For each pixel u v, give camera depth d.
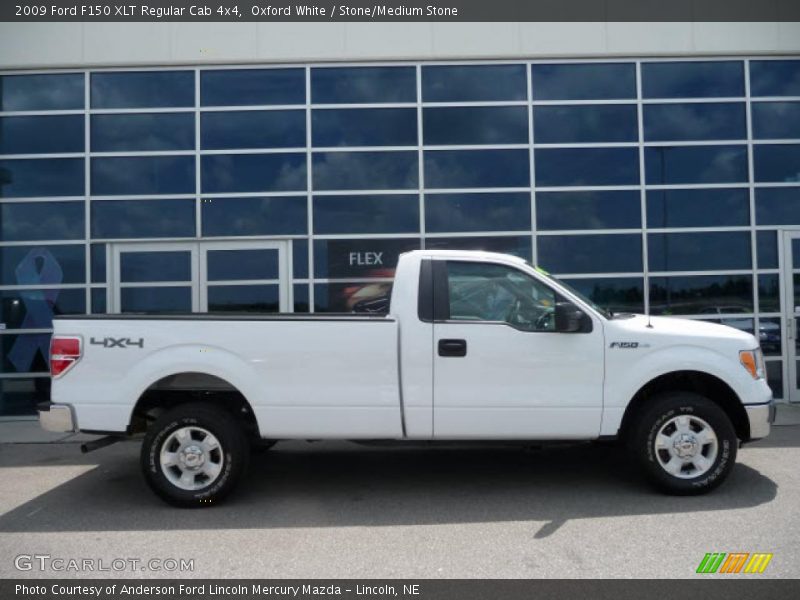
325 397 4.94
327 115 9.41
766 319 9.29
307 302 9.29
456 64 9.34
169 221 9.28
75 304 9.27
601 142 9.38
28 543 4.29
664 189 9.33
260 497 5.23
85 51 9.25
